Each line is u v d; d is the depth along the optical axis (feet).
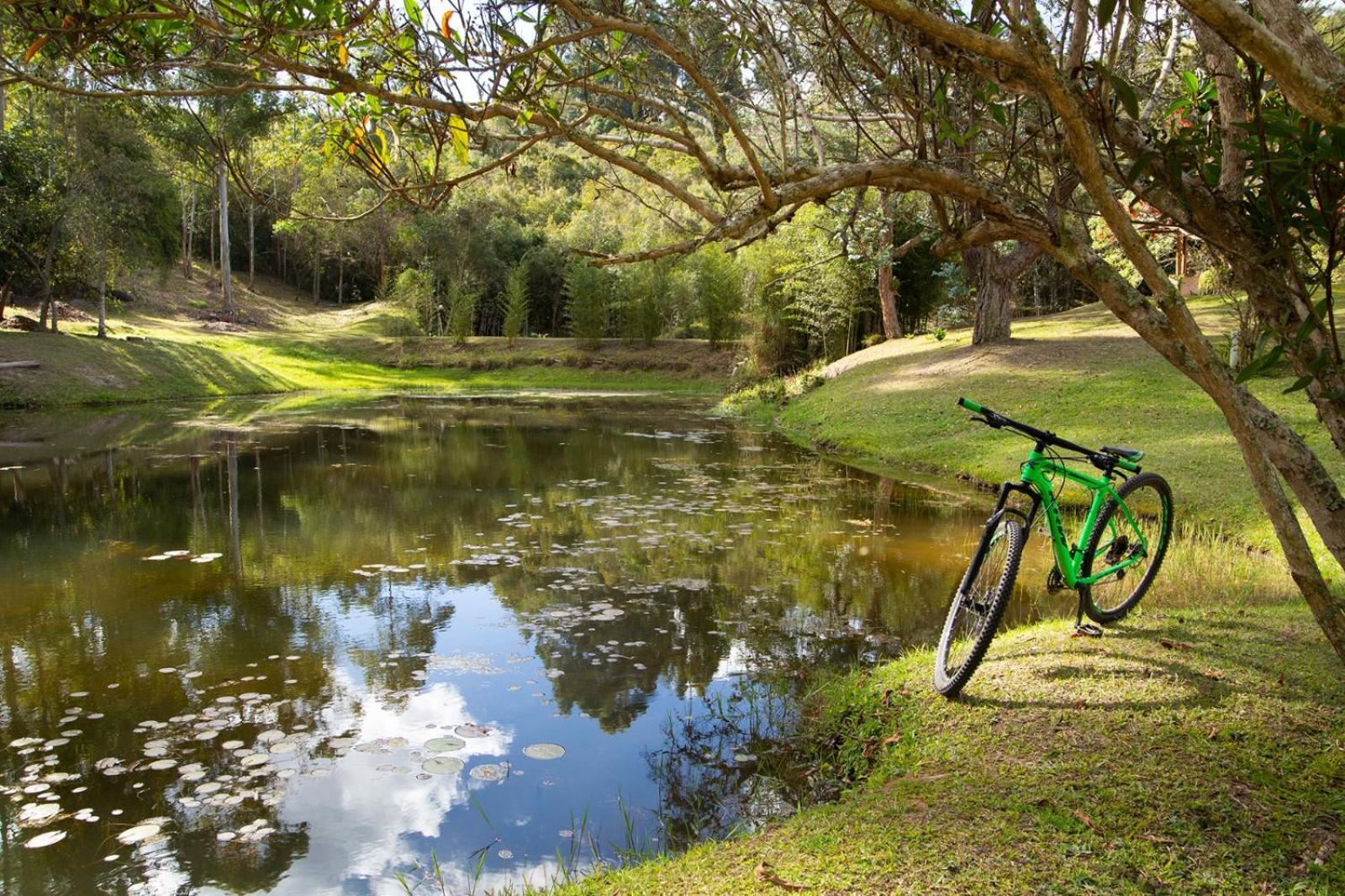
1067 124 7.04
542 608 21.16
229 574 24.36
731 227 8.13
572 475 41.83
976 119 9.98
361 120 8.79
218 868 10.87
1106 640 14.37
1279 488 8.66
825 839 9.25
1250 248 8.32
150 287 136.36
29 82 7.59
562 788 12.73
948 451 42.88
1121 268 41.19
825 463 45.73
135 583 23.48
